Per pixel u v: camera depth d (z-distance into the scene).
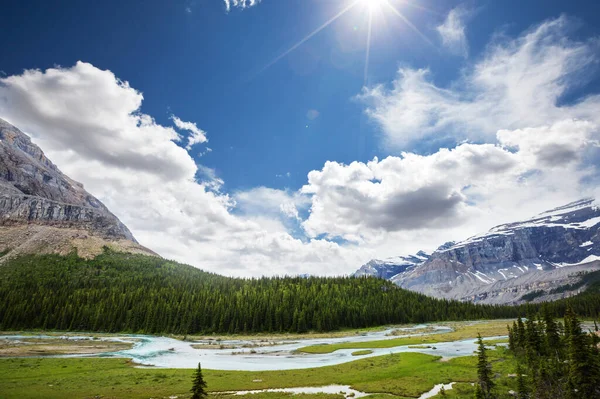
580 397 39.47
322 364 73.81
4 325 144.75
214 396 46.19
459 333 125.25
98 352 94.44
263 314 158.38
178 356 88.31
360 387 50.16
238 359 82.94
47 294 172.88
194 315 155.50
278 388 51.06
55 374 60.22
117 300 170.62
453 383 51.62
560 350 59.44
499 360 66.12
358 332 151.62
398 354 78.38
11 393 46.16
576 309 189.50
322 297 186.38
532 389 44.56
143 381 54.81
